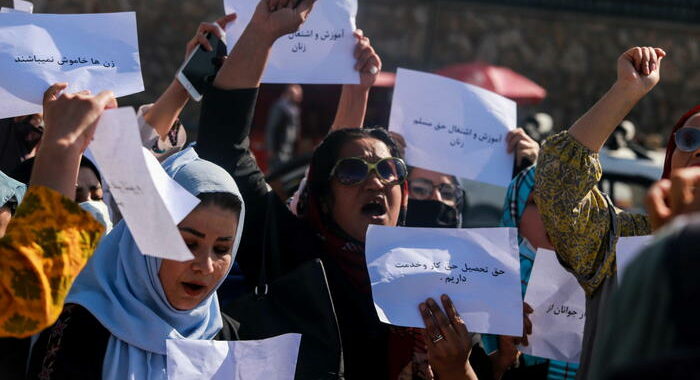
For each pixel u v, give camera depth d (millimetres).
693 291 1478
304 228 3504
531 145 3906
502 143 3928
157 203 2223
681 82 17453
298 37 3730
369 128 3672
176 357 2773
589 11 16953
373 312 3396
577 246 2980
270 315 3035
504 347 3422
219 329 2955
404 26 16500
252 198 3453
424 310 3043
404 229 3127
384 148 3580
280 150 13945
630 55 3021
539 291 3318
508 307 3039
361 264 3477
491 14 16734
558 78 16984
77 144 2275
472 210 8039
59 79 2945
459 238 3119
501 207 8109
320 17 3734
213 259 2820
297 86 14320
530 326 3324
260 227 3445
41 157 2256
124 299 2816
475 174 3885
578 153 2967
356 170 3479
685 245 1518
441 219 4457
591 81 17109
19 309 2154
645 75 3000
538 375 3545
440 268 3078
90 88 2984
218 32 3648
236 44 3400
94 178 3666
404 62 16531
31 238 2170
